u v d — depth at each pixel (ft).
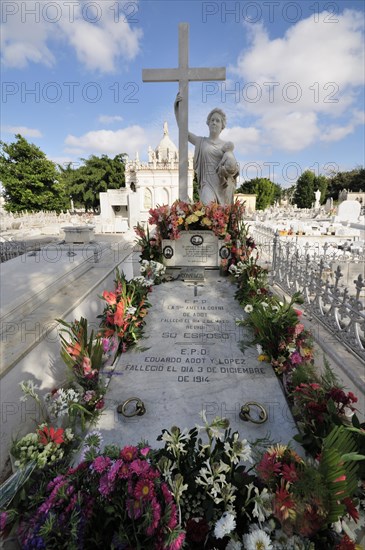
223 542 5.06
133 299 11.52
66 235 33.55
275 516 4.77
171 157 96.78
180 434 6.08
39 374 9.23
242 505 5.19
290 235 43.04
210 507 5.08
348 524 5.10
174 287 14.76
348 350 10.71
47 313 10.96
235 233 16.84
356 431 5.23
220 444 5.72
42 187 84.17
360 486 5.21
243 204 17.76
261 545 4.66
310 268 15.31
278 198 157.28
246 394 8.67
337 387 6.86
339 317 12.50
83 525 4.87
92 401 8.08
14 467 6.42
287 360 9.09
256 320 10.09
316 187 141.79
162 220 16.88
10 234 45.52
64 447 6.77
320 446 5.84
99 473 5.53
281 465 5.16
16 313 10.48
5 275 14.05
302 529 4.64
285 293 17.54
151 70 18.71
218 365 9.78
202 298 13.69
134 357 10.21
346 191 133.18
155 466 5.46
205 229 17.01
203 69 18.49
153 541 4.70
